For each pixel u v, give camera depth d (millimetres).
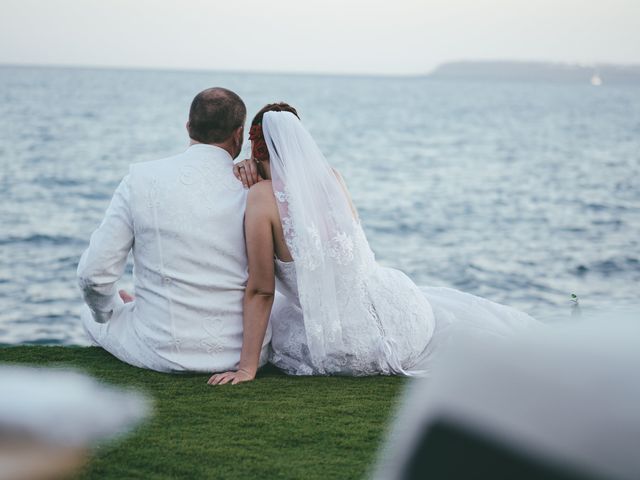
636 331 783
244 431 2654
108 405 1116
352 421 2781
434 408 789
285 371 3566
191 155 3471
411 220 19953
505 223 19297
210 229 3395
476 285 12781
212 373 3447
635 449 710
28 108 66188
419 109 98562
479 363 791
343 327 3422
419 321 3506
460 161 36469
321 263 3355
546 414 743
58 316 9898
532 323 3768
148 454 2400
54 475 1036
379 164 35031
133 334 3537
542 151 41500
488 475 749
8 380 1090
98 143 38344
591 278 13117
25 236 15547
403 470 809
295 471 2287
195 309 3396
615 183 27672
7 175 25547
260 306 3396
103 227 3391
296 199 3338
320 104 108500
